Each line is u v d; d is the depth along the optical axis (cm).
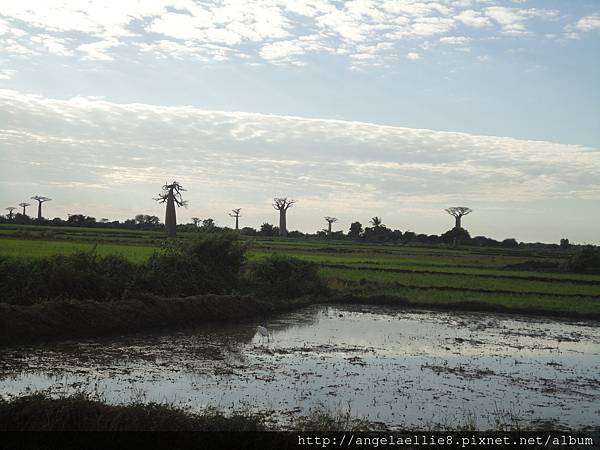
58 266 2441
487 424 1293
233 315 2764
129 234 7825
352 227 14138
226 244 3350
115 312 2295
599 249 6062
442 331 2583
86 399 1130
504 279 4625
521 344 2319
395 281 4162
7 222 10844
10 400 1177
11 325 1950
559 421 1335
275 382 1578
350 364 1844
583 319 3136
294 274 3688
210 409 1238
